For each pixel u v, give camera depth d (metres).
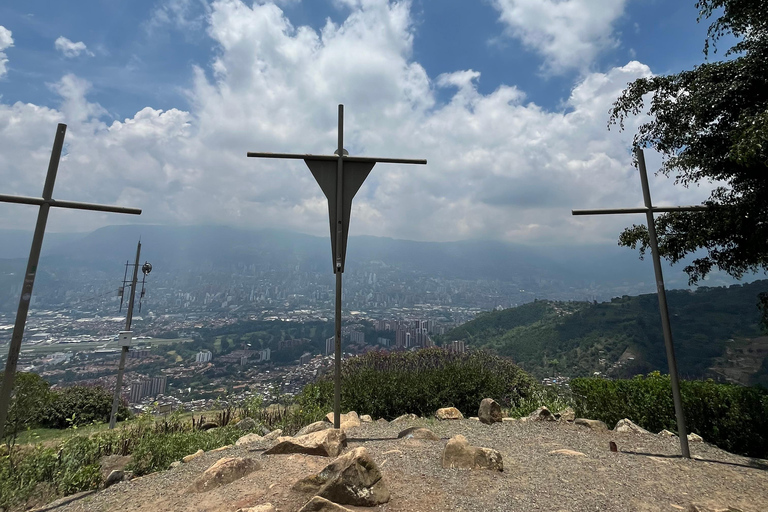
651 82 5.79
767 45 5.03
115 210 4.02
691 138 5.48
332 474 2.86
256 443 4.70
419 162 4.93
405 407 7.35
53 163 3.77
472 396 7.73
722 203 5.14
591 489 3.19
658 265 4.58
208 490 3.17
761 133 3.90
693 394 5.44
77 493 3.99
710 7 5.22
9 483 3.89
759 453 4.81
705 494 3.22
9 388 3.35
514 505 2.84
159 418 7.27
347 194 4.85
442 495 2.96
